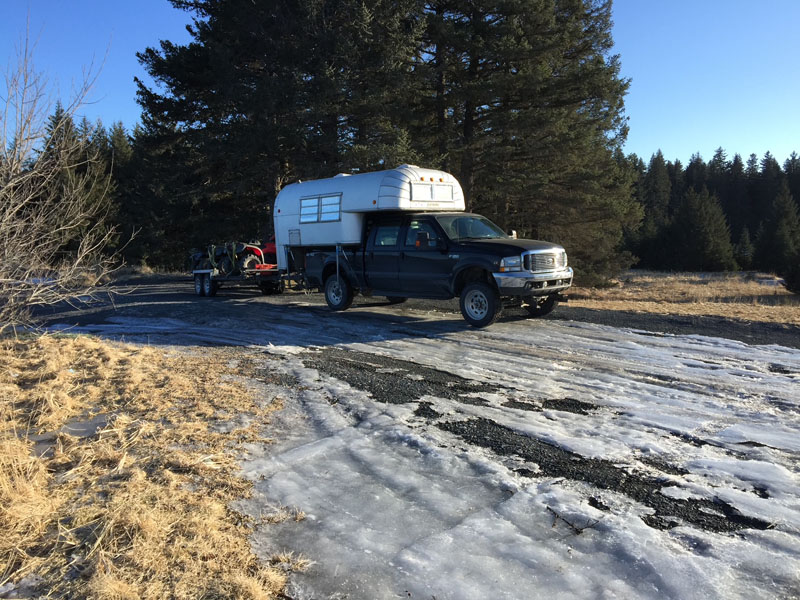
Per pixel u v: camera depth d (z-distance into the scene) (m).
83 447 4.31
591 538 3.11
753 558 2.87
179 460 4.07
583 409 5.38
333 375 6.73
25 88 5.08
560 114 21.50
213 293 16.55
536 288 9.42
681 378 6.41
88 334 10.10
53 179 5.61
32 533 3.12
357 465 4.13
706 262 47.88
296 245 12.96
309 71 19.62
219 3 22.12
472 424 4.96
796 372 6.61
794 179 92.06
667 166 120.12
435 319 10.99
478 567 2.84
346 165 19.42
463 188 23.22
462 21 21.36
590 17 24.19
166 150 27.08
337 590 2.68
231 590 2.65
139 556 2.89
